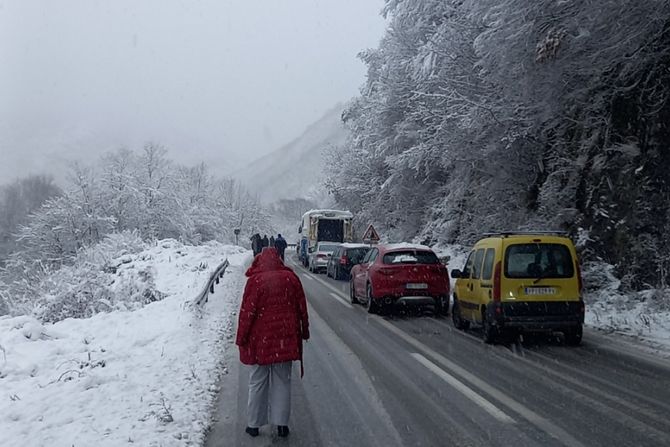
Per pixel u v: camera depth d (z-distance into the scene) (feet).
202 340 36.81
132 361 30.91
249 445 19.08
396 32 103.45
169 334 38.04
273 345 19.51
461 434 19.66
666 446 18.37
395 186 108.27
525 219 67.97
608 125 56.13
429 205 107.45
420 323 45.52
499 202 72.54
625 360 31.22
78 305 55.98
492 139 63.82
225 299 59.00
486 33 53.16
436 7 94.27
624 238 51.57
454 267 80.74
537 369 29.22
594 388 25.43
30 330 38.24
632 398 23.80
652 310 42.60
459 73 71.61
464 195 86.28
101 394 24.36
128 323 43.88
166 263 90.48
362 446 18.79
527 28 50.08
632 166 52.90
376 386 26.17
